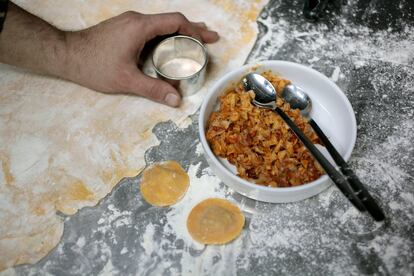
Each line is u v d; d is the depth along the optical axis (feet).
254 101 2.94
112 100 3.30
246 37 3.56
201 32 3.46
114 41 3.11
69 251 2.74
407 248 2.63
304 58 3.47
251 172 2.77
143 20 3.18
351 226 2.73
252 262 2.65
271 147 2.80
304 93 3.03
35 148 3.11
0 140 3.15
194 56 3.41
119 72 3.09
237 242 2.72
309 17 3.61
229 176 2.62
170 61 3.44
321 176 2.64
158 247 2.73
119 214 2.84
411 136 3.04
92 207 2.87
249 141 2.82
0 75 3.43
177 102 3.13
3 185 2.97
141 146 3.10
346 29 3.58
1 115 3.26
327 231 2.72
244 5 3.73
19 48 3.19
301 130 2.82
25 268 2.69
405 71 3.34
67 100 3.31
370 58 3.43
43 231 2.80
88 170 3.01
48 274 2.67
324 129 2.98
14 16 3.20
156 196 2.86
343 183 2.46
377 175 2.90
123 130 3.17
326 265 2.61
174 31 3.31
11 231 2.80
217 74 3.39
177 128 3.18
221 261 2.66
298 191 2.52
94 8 3.81
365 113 3.17
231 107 2.91
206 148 2.69
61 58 3.18
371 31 3.55
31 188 2.95
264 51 3.51
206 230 2.71
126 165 3.02
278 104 2.94
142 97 3.31
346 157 2.58
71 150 3.09
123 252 2.72
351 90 3.29
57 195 2.92
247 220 2.80
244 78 3.03
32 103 3.31
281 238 2.72
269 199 2.70
